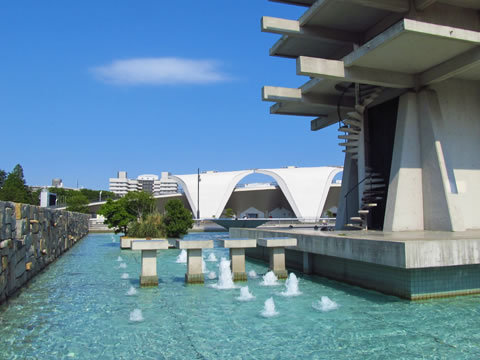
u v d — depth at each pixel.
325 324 6.98
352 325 6.90
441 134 13.78
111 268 14.66
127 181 138.12
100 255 19.38
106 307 8.43
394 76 13.56
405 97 14.23
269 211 68.31
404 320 7.12
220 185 61.16
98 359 5.49
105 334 6.58
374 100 16.34
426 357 5.40
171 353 5.68
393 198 13.92
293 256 14.38
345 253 10.49
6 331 6.75
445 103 14.41
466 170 14.35
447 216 13.06
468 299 8.61
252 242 11.70
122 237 23.05
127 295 9.66
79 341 6.23
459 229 12.97
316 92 16.83
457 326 6.74
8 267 9.12
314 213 56.62
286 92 16.50
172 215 24.16
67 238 22.34
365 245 9.62
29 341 6.23
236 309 8.16
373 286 9.84
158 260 17.27
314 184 58.72
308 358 5.41
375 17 13.77
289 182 58.91
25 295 9.69
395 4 12.12
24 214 10.98
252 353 5.63
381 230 14.70
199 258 11.32
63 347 5.96
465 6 13.04
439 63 12.80
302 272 13.38
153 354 5.66
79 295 9.67
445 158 13.62
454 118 14.45
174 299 9.17
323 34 14.59
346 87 16.09
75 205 51.06
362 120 16.59
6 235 8.80
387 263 8.82
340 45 16.02
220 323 7.14
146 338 6.36
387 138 16.81
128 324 7.14
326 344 5.96
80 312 8.01
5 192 49.78
